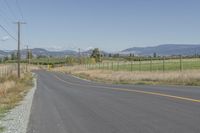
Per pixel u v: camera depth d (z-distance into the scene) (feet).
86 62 560.61
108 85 131.54
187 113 44.16
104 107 56.08
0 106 63.57
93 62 559.38
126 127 36.52
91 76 232.12
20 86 129.80
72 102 67.87
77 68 398.21
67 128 37.96
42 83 175.73
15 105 68.23
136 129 35.04
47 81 198.18
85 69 358.84
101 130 35.60
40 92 107.24
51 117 47.78
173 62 328.90
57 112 53.01
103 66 366.43
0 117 50.01
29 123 43.04
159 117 42.14
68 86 139.54
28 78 217.15
